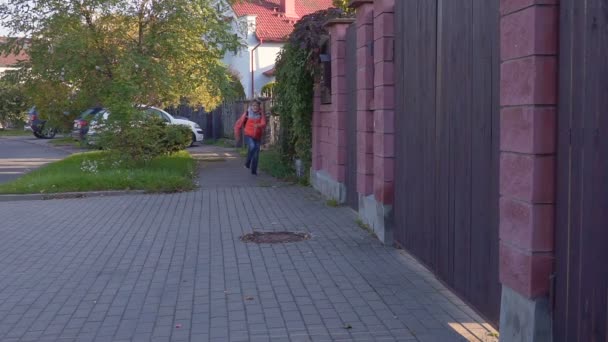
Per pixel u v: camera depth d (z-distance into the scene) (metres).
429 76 6.95
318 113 13.85
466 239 5.87
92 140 16.92
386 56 8.50
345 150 11.75
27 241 9.38
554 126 4.30
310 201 12.44
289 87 14.42
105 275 7.52
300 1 39.84
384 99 8.52
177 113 36.44
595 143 3.80
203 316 6.07
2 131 49.84
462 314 5.98
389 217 8.65
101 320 6.02
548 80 4.29
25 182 14.48
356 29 10.33
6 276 7.55
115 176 14.42
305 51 13.60
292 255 8.25
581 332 3.97
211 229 9.97
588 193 3.88
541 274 4.37
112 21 18.06
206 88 19.78
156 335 5.62
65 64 17.78
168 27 18.09
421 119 7.26
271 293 6.71
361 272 7.41
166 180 14.20
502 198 4.80
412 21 7.59
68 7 17.80
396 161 8.42
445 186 6.44
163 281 7.23
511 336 4.72
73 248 8.88
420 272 7.38
